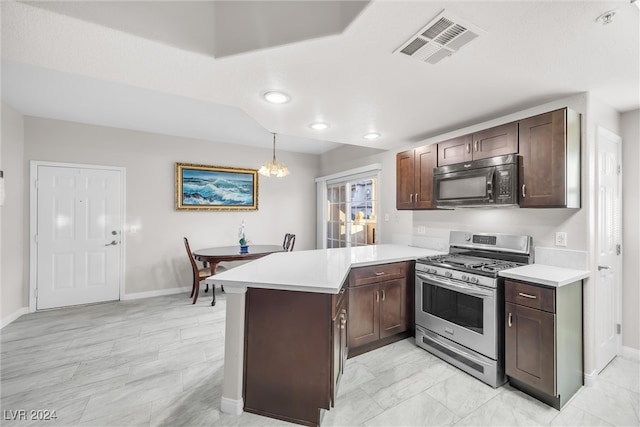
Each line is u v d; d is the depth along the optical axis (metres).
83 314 3.48
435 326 2.48
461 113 2.44
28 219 3.52
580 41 1.43
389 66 1.65
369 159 4.31
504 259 2.51
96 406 1.83
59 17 1.18
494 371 2.02
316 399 1.69
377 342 2.63
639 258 2.32
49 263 3.64
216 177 4.70
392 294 2.69
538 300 1.84
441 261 2.51
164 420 1.71
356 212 4.70
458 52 1.52
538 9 1.19
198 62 1.56
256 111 2.39
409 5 1.16
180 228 4.45
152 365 2.33
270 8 1.43
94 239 3.88
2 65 2.31
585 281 2.03
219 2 1.50
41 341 2.76
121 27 1.28
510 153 2.21
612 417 1.73
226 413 1.78
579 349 1.99
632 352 2.35
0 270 3.07
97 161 3.88
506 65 1.67
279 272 2.02
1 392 1.97
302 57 1.53
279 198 5.35
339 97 2.10
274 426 1.68
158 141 4.28
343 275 1.93
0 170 2.93
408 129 2.89
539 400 1.89
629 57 1.58
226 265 4.92
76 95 2.90
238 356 1.78
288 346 1.74
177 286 4.42
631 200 2.36
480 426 1.66
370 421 1.71
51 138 3.62
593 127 2.07
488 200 2.27
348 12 1.27
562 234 2.18
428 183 2.89
